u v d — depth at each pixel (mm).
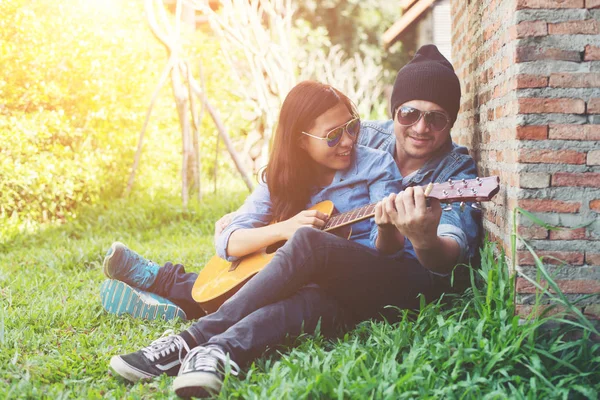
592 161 2672
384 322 3031
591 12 2656
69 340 3248
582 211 2686
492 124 3277
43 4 7848
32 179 7039
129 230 6770
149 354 2734
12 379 2738
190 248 5625
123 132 8422
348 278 2922
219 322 2766
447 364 2412
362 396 2254
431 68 3340
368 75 15664
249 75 10555
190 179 8242
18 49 7676
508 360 2436
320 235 2883
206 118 9984
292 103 3281
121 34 8422
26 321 3535
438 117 3322
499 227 3070
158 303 3629
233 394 2408
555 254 2699
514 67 2717
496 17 3152
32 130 7301
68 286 4422
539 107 2680
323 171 3391
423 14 12766
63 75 8023
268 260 3316
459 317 2893
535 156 2688
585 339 2502
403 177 3506
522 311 2707
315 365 2496
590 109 2664
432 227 2717
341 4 19906
